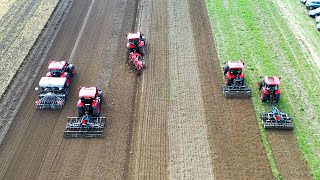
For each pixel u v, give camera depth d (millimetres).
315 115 31375
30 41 41875
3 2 50000
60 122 31297
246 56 38719
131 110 32281
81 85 35156
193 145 28766
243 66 36844
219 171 26688
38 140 29703
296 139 29172
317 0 46656
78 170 27141
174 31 43000
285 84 34875
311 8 46844
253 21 44781
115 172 26906
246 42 40969
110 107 32594
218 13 46469
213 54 39125
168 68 37188
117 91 34406
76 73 36719
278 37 41812
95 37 42219
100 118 30875
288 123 30109
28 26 44625
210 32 42750
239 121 30891
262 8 47625
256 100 33094
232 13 46469
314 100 32969
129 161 27812
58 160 27984
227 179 26078
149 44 40781
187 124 30688
